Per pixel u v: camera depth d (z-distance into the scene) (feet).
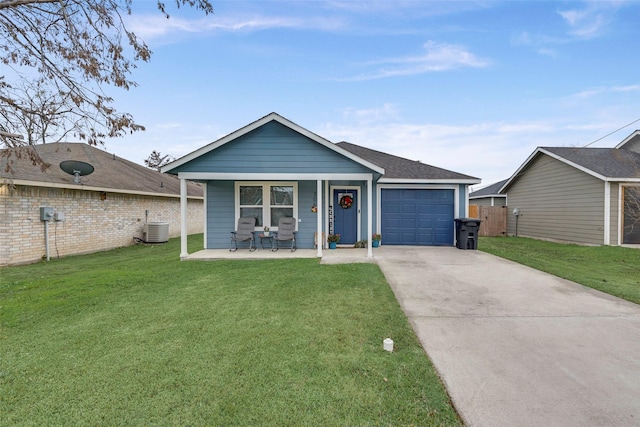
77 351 9.97
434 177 34.45
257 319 12.53
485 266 23.02
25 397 7.66
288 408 7.17
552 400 7.39
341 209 33.63
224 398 7.54
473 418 6.81
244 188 31.73
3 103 19.25
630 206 36.99
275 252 29.48
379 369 8.77
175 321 12.41
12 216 26.81
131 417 6.93
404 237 35.12
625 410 7.02
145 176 50.47
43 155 38.91
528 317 12.80
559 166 44.14
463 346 10.19
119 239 38.68
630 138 49.49
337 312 13.26
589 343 10.39
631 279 19.66
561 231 43.68
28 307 14.21
